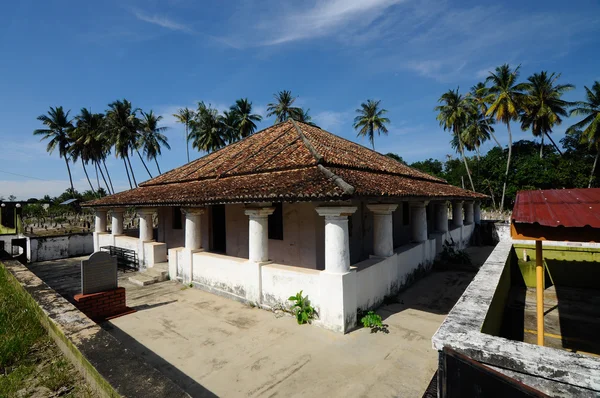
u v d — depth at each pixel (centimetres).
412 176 1258
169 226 1373
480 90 3472
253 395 414
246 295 755
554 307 671
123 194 1406
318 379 444
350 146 1319
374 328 603
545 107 3141
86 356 323
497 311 443
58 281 1048
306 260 877
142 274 1042
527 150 4194
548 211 347
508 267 697
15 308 543
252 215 744
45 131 3909
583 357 211
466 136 3744
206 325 637
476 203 1897
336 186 571
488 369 200
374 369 465
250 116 4172
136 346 553
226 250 1108
